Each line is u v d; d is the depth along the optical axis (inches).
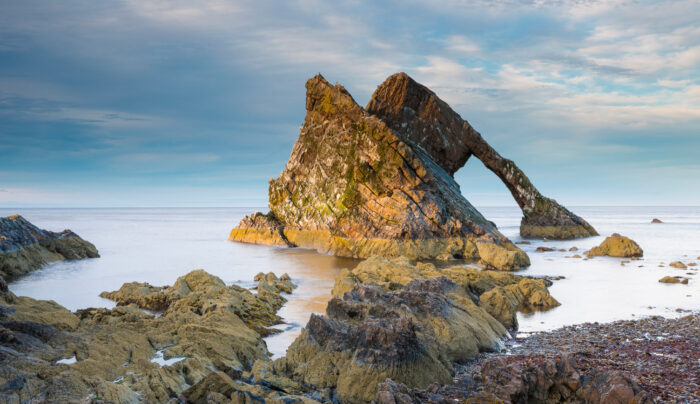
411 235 2148.1
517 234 3526.1
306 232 2598.4
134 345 694.5
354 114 2474.2
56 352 641.6
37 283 1499.8
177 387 587.2
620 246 2175.2
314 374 648.4
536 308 1137.4
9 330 647.8
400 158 2341.3
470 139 2955.2
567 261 2010.3
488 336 812.0
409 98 2736.2
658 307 1130.0
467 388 552.7
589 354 715.4
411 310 815.7
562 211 3277.6
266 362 731.4
